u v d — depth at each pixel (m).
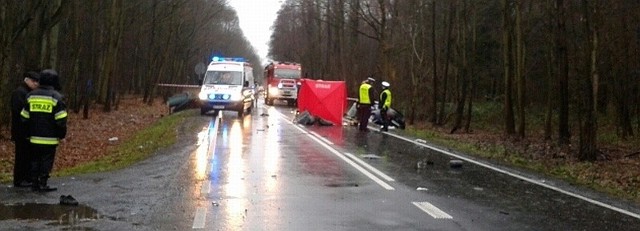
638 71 31.94
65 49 37.28
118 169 14.39
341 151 18.83
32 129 11.03
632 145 29.03
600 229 9.41
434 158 17.94
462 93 33.19
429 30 42.88
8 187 11.62
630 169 19.42
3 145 21.45
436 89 37.69
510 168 16.27
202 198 10.97
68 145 22.70
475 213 10.30
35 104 11.01
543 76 45.97
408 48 42.75
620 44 29.88
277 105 52.69
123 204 10.34
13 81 25.66
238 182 12.73
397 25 42.09
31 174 11.38
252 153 17.64
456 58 38.62
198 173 13.78
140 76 69.12
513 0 31.48
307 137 22.94
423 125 38.09
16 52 26.09
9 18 20.88
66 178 12.89
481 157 18.98
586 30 20.91
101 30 39.22
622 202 11.80
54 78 11.20
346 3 49.56
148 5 51.12
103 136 26.28
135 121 34.22
